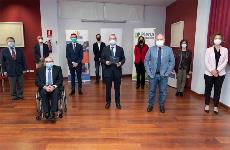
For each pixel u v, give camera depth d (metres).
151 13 8.48
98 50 7.22
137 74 6.43
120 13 8.23
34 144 2.99
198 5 5.65
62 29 7.95
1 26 7.43
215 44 4.04
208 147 2.93
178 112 4.31
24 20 7.51
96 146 2.93
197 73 5.69
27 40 7.62
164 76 4.17
